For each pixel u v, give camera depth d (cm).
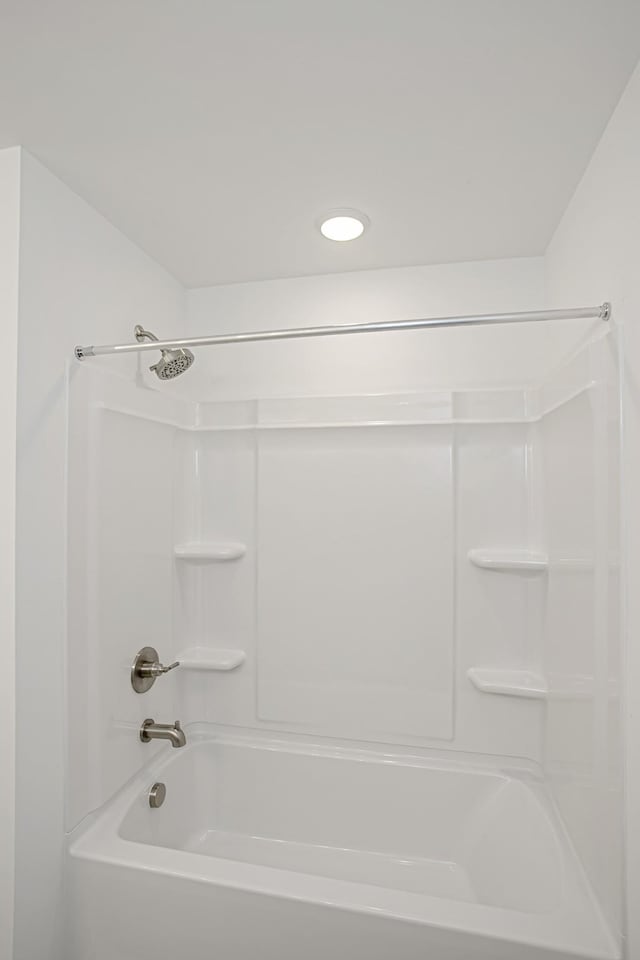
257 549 212
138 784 175
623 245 116
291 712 208
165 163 142
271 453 211
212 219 171
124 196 157
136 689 177
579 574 138
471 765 190
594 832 126
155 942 136
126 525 173
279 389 215
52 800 139
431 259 199
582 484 136
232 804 206
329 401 206
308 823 199
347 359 209
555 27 100
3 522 130
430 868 184
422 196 158
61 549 144
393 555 199
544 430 178
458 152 138
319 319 212
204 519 218
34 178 139
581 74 112
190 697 213
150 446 188
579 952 112
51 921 137
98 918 140
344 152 138
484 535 193
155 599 190
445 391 196
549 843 148
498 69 111
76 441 150
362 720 201
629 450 111
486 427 194
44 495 138
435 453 196
